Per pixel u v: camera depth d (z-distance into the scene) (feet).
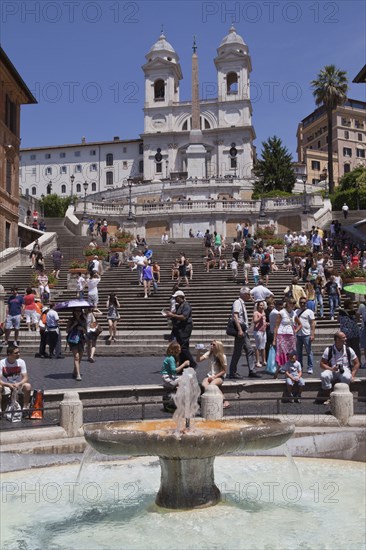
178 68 326.85
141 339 65.21
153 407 37.47
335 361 38.34
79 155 349.00
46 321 60.23
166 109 318.45
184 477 23.70
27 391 35.50
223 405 36.58
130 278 94.17
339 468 29.14
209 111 315.58
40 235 142.82
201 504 23.75
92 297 73.72
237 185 219.00
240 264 98.17
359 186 179.22
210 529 21.44
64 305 45.96
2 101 123.03
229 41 314.76
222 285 87.35
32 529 21.90
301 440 31.63
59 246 130.93
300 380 38.55
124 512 23.41
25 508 24.06
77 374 46.14
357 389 38.63
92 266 90.27
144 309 76.69
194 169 252.42
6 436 30.17
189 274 92.43
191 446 22.22
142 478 28.12
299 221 166.61
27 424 33.86
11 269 104.12
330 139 205.46
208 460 24.00
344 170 350.23
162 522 22.15
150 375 48.26
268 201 170.91
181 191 219.82
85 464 26.71
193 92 255.29
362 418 32.53
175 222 171.42
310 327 47.37
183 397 23.47
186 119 318.04
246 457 31.35
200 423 25.67
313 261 88.74
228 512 23.12
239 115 311.88
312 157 342.44
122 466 30.14
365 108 362.33
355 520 22.21
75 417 31.58
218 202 171.32
